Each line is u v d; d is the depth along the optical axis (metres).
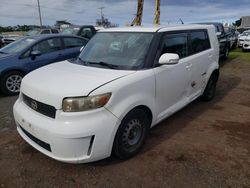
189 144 3.65
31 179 2.89
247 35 15.95
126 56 3.57
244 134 3.98
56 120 2.70
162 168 3.07
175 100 4.06
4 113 4.90
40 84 2.98
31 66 6.54
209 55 5.05
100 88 2.76
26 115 3.00
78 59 4.03
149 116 3.52
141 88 3.18
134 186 2.77
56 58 7.00
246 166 3.11
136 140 3.32
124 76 3.06
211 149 3.51
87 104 2.67
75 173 2.99
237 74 8.72
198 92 4.91
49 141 2.70
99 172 3.00
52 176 2.94
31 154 3.38
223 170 3.03
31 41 6.79
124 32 3.95
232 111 5.01
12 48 6.86
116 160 3.22
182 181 2.84
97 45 4.05
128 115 3.03
